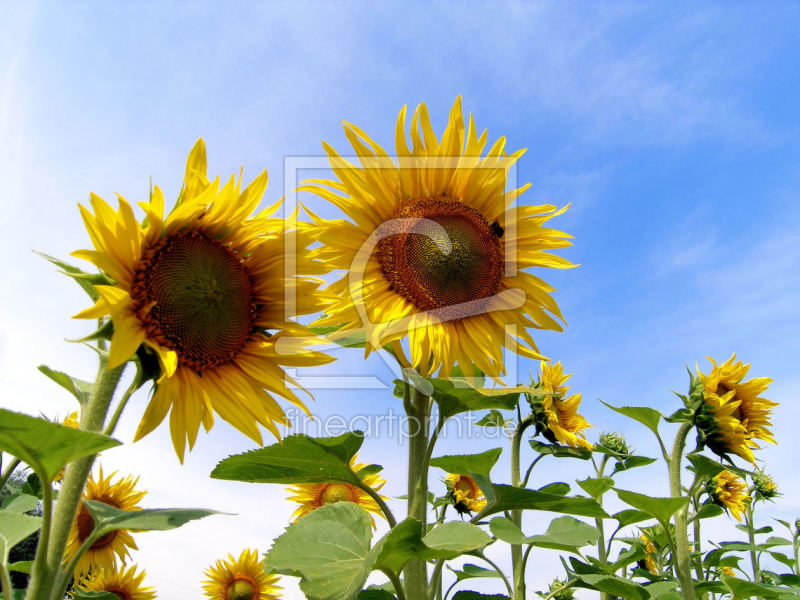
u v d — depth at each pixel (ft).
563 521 2.76
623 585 2.75
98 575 3.14
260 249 1.96
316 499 3.69
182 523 1.48
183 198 1.76
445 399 2.13
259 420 1.79
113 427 1.44
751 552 4.58
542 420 3.45
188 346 1.75
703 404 3.28
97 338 1.50
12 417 1.15
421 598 1.90
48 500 1.32
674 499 2.87
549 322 2.52
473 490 3.86
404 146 2.36
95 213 1.55
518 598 2.95
